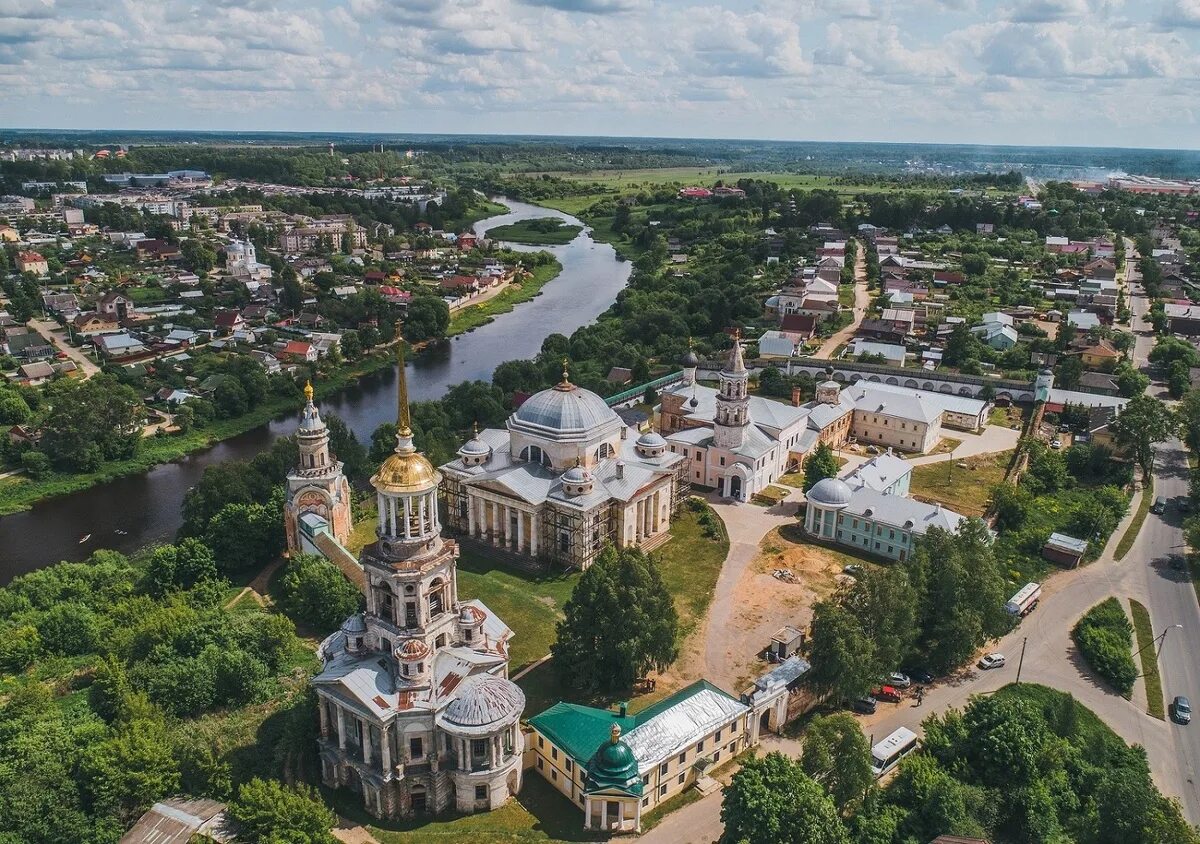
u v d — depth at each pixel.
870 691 121.94
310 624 142.25
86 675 125.88
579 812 101.38
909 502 164.75
